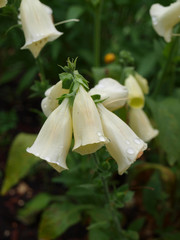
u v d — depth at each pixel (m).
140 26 0.80
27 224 0.64
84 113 0.25
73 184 0.56
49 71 0.85
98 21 0.60
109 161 0.34
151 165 0.56
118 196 0.38
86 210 0.54
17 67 0.95
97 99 0.27
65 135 0.26
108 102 0.29
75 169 0.51
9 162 0.58
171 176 0.56
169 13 0.41
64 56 0.84
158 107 0.53
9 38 0.79
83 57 0.83
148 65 0.69
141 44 0.76
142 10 0.75
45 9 0.36
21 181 0.73
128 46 0.76
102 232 0.47
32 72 0.84
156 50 0.56
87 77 0.84
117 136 0.26
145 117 0.43
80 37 0.84
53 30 0.35
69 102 0.26
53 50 0.76
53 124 0.26
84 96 0.26
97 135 0.25
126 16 0.80
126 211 0.64
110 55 0.60
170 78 0.63
